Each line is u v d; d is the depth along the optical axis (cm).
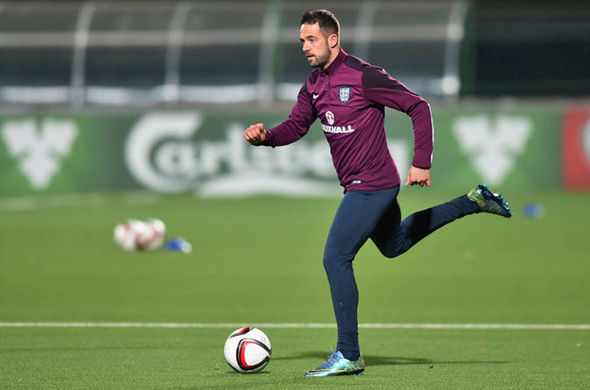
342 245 2195
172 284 4022
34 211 7694
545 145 8712
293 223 6688
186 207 7938
